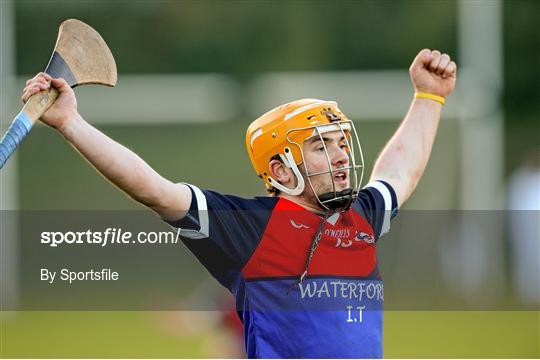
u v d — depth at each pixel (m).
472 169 49.72
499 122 50.25
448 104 50.28
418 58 15.55
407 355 29.97
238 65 59.25
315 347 12.73
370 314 13.22
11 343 33.59
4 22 47.22
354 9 59.09
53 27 56.53
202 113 51.12
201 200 12.75
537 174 43.16
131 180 12.06
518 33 61.16
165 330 32.19
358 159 50.88
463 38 50.88
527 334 34.69
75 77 12.54
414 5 58.66
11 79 47.16
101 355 30.69
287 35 59.22
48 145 47.97
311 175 13.20
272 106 52.75
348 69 58.97
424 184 49.34
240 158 49.91
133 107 50.81
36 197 47.94
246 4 59.50
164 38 59.16
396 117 51.31
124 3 58.78
